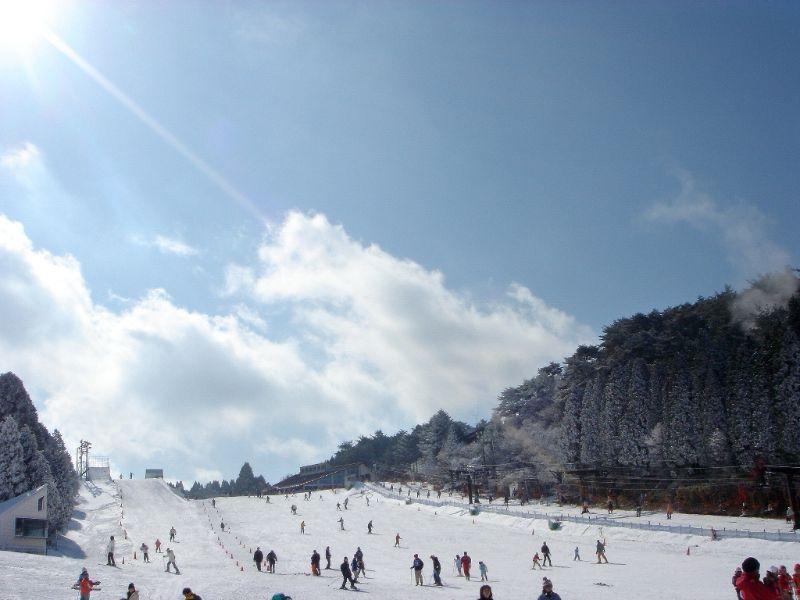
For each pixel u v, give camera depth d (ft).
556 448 334.44
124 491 350.84
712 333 280.51
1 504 179.01
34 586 104.58
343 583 129.29
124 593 107.04
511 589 128.36
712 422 250.57
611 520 212.23
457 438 465.06
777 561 148.46
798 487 186.80
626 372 296.92
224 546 222.69
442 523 259.39
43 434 249.75
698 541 177.99
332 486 441.68
